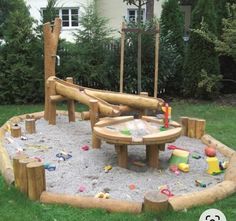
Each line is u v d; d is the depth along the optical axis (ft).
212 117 17.19
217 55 20.36
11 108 19.06
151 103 12.26
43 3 34.04
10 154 11.60
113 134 10.11
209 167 10.30
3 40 20.94
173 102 20.61
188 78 20.89
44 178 8.76
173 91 22.25
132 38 20.01
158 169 10.49
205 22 20.21
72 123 15.25
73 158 11.27
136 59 20.02
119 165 10.55
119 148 10.41
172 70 20.75
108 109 11.61
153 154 10.46
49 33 15.01
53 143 12.69
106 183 9.60
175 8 22.11
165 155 11.64
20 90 19.97
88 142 12.75
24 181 8.84
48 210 8.19
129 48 20.06
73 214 8.00
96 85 20.90
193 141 13.01
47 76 15.31
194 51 20.45
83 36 20.51
